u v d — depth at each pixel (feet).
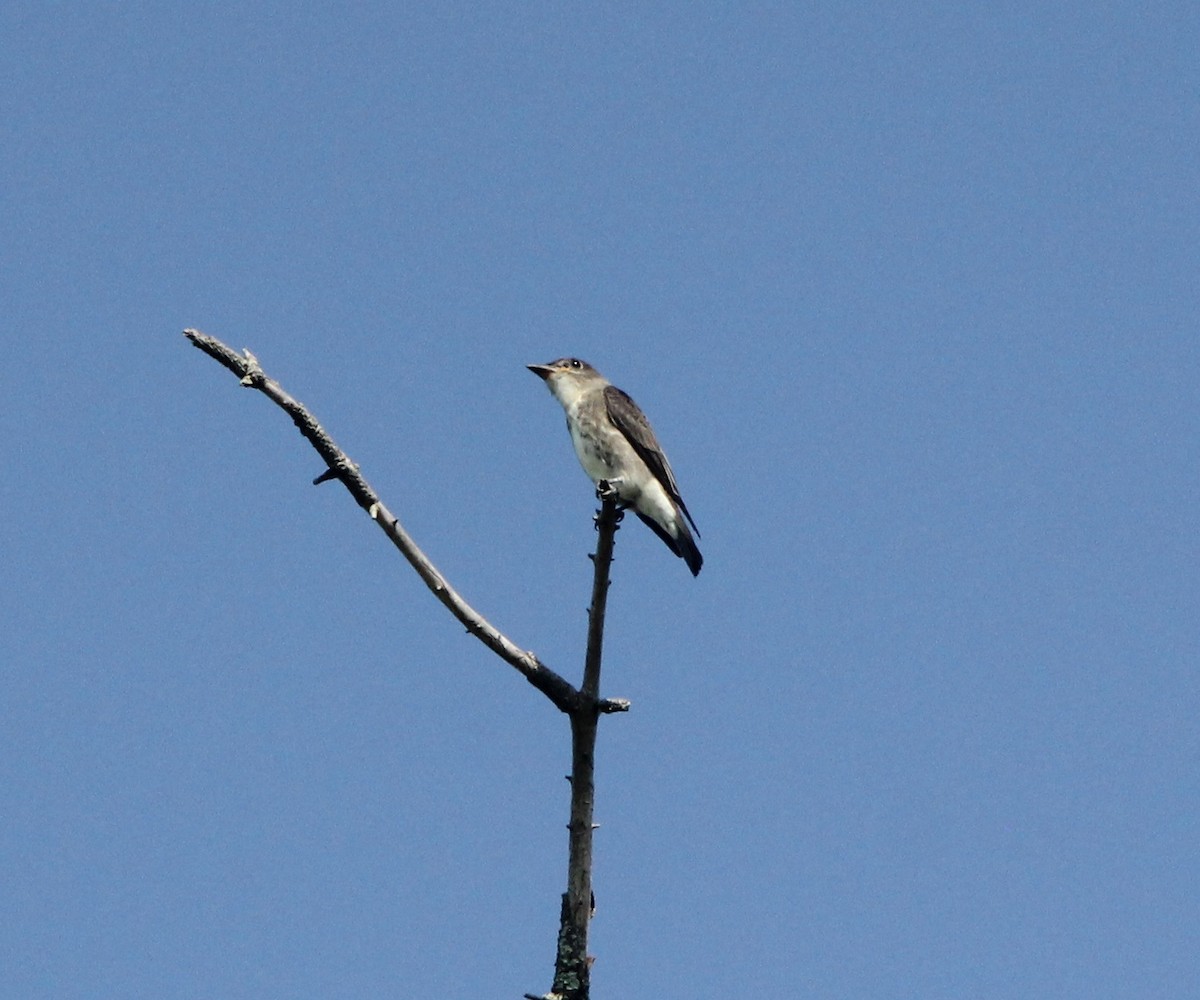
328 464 37.50
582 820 39.09
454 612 38.96
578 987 37.35
